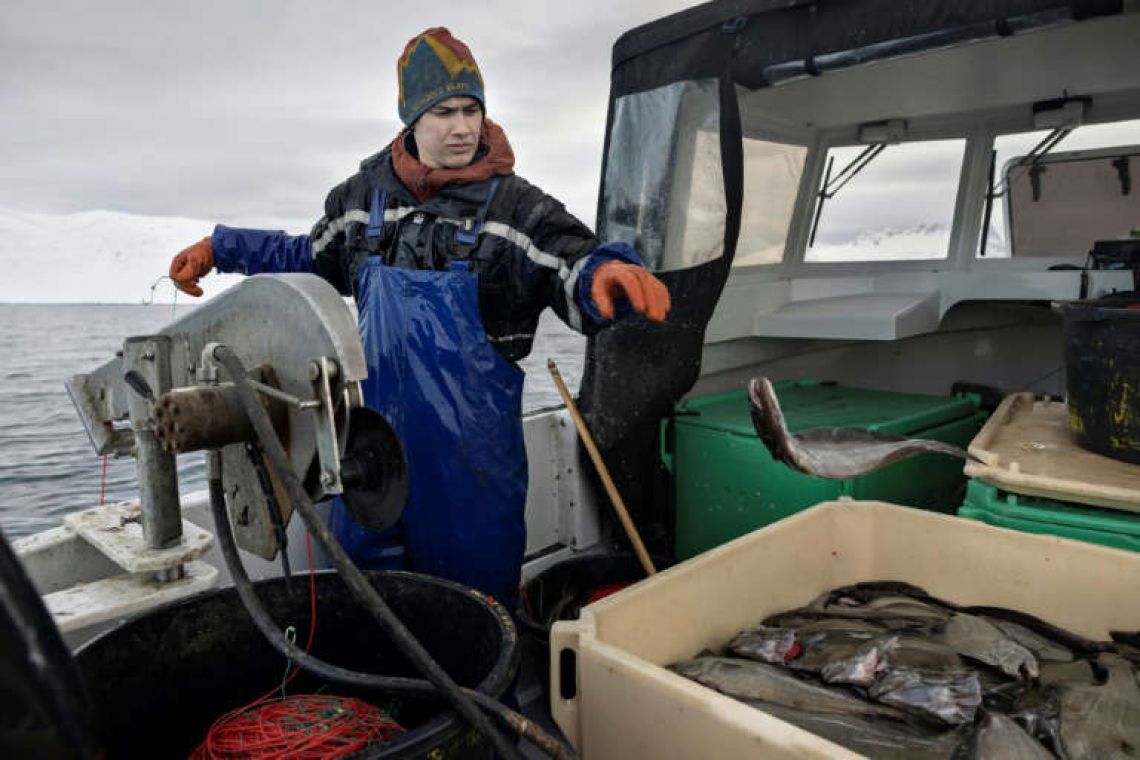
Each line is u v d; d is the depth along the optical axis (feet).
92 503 18.53
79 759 1.44
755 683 4.42
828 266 12.80
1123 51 8.73
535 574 9.52
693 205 8.87
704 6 8.44
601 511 10.15
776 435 4.18
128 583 4.33
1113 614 5.19
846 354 13.74
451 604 4.27
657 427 9.37
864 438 5.26
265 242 7.25
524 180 6.31
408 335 6.24
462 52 6.06
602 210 9.70
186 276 7.07
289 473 3.00
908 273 11.94
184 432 3.11
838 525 6.39
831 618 5.50
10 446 23.34
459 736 3.02
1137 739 3.84
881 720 4.10
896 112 11.26
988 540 5.72
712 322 10.72
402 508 3.33
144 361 3.94
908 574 6.19
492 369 6.28
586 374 9.22
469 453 6.23
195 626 4.19
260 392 3.35
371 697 4.64
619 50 9.37
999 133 11.18
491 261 6.12
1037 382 13.05
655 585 4.88
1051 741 3.85
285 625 4.47
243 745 3.67
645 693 3.77
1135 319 5.67
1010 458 6.39
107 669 3.73
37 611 1.44
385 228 6.55
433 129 6.14
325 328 3.13
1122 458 6.10
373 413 3.37
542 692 7.63
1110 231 10.98
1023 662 4.45
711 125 8.63
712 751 3.47
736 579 5.50
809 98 10.52
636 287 4.94
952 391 11.37
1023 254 11.64
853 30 7.63
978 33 7.06
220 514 3.64
